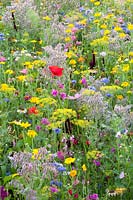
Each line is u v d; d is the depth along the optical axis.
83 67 7.87
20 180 4.75
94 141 5.66
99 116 5.87
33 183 4.74
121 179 5.18
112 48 8.15
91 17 9.51
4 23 9.09
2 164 5.43
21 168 5.16
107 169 5.36
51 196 4.92
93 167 5.44
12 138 5.80
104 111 5.90
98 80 7.06
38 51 8.62
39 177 4.77
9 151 5.55
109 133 5.78
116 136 5.37
